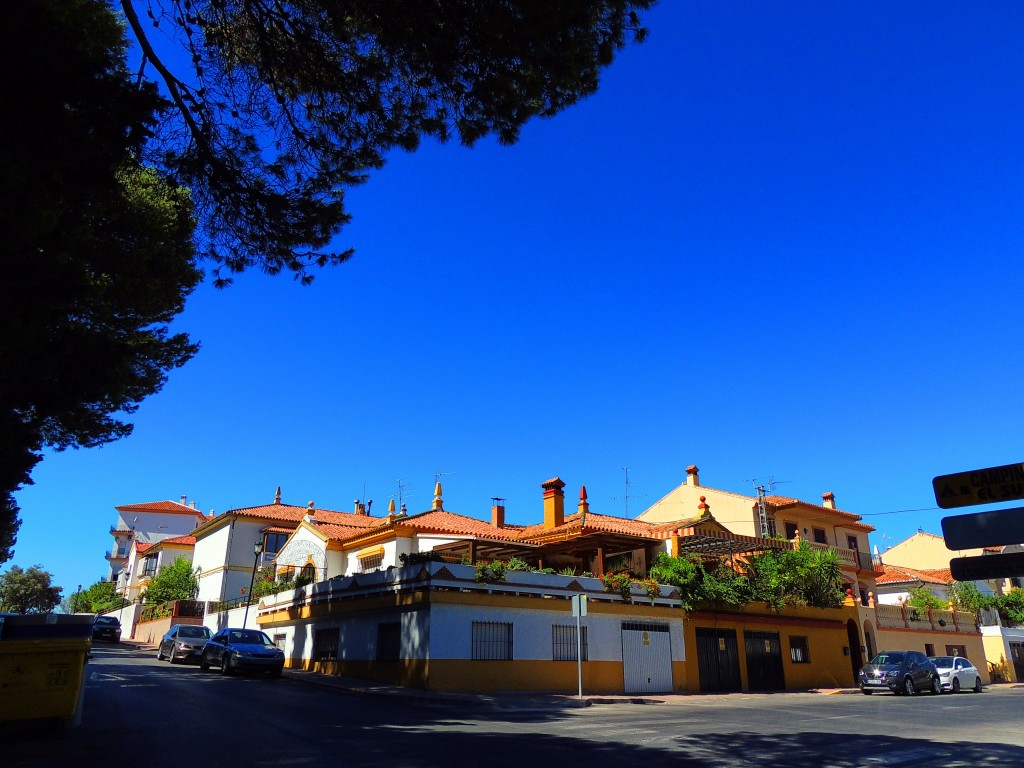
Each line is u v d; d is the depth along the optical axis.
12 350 8.58
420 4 8.45
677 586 25.58
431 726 12.54
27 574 72.62
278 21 8.83
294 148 9.66
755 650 27.48
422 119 9.77
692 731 12.91
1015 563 4.25
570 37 8.75
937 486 4.70
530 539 27.89
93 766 8.35
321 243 10.20
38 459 12.23
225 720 12.26
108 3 9.65
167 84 8.48
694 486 43.44
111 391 10.62
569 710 16.83
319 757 9.03
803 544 30.92
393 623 21.45
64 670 10.64
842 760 10.09
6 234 6.71
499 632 20.70
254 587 35.16
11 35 6.43
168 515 83.25
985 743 12.04
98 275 11.66
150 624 46.31
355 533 32.09
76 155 7.05
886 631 36.00
